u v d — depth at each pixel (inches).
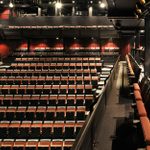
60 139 577.6
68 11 1636.3
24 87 815.7
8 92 805.2
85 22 1428.4
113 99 376.5
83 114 637.3
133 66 525.3
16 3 1387.8
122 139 175.2
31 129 598.5
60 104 706.2
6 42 1545.3
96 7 1572.3
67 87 800.3
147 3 334.0
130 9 419.2
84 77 877.8
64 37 1473.9
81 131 120.2
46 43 1551.4
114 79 595.2
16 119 658.8
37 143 560.4
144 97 196.9
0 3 1412.4
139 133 145.0
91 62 1126.4
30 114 658.2
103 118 263.0
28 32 1471.5
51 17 1449.3
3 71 986.7
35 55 1338.6
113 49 1520.7
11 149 561.6
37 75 954.7
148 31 511.2
